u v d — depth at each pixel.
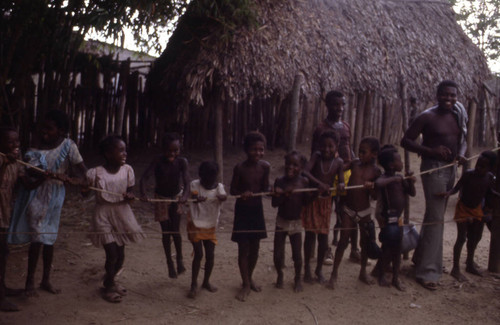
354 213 4.77
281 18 7.92
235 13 7.04
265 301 4.34
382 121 13.98
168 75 7.68
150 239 6.07
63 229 6.27
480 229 5.18
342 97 5.42
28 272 4.15
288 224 4.54
